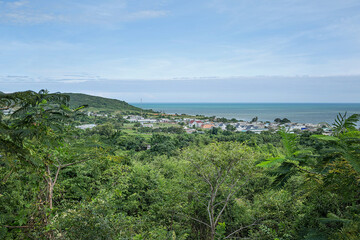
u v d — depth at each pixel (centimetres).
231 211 761
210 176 732
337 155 172
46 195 370
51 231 318
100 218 314
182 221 746
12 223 309
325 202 302
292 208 518
